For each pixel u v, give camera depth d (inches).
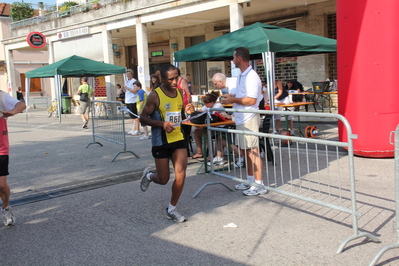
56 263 143.6
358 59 267.6
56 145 413.1
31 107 1235.2
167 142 171.3
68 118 756.0
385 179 227.8
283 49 318.0
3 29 1316.4
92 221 185.0
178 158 173.6
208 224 174.7
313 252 142.4
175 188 175.5
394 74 261.1
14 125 667.4
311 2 594.9
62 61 615.8
